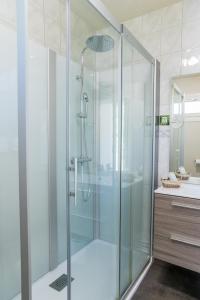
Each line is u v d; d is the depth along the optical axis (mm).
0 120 1480
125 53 1699
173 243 1736
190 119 2074
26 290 852
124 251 1773
